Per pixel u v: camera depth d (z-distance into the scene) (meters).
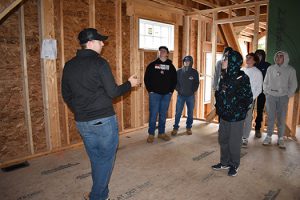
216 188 2.56
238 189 2.53
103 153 1.96
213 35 5.38
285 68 3.64
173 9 5.26
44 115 3.54
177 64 5.57
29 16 3.26
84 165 3.14
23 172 2.93
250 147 3.81
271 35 4.41
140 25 4.63
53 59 3.45
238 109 2.62
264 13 5.80
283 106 3.72
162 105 4.08
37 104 3.47
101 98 1.83
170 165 3.14
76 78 1.79
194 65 6.09
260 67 4.11
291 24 4.20
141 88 4.86
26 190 2.52
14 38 3.18
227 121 2.72
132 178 2.79
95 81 1.77
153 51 4.95
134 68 4.63
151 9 4.82
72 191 2.50
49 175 2.86
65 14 3.60
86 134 1.90
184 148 3.77
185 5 5.53
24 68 3.23
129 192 2.48
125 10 4.41
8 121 3.23
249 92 2.61
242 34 7.78
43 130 3.57
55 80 3.52
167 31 5.23
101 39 1.91
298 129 4.90
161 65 3.87
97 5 3.95
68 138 3.80
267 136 3.89
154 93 3.93
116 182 2.69
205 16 5.96
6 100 3.19
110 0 4.12
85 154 3.53
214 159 3.33
